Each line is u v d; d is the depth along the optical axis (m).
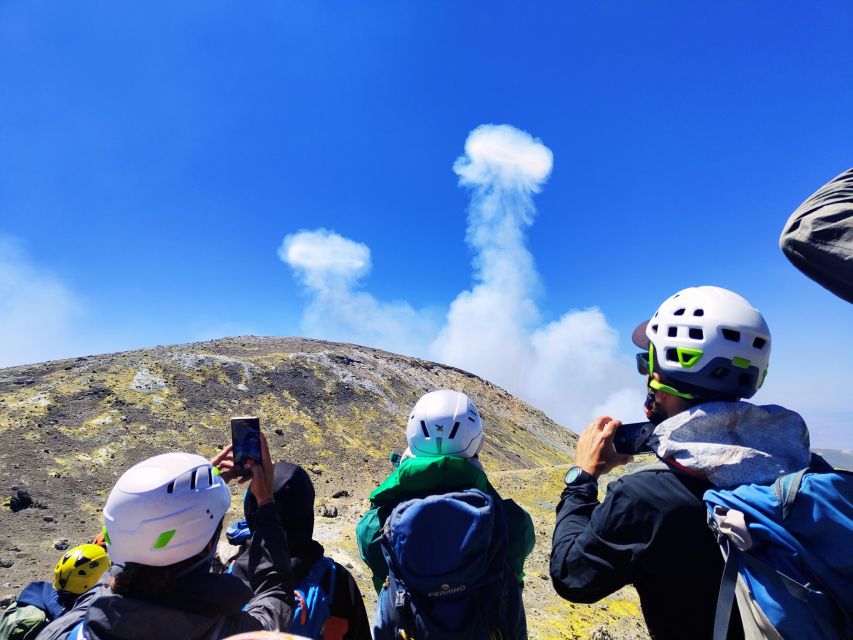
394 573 2.54
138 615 1.87
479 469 2.92
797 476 1.66
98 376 27.00
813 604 1.57
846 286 1.86
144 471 2.05
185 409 26.28
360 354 47.16
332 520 11.25
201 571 2.05
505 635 2.59
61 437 20.02
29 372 26.47
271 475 2.58
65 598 3.89
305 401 32.78
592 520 2.08
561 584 2.18
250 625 2.09
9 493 15.08
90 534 13.65
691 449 1.90
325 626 2.71
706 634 1.86
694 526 1.86
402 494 2.76
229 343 41.59
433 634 2.36
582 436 2.46
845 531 1.57
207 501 2.08
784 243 2.10
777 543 1.64
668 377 2.14
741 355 1.99
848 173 2.03
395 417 35.31
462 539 2.40
